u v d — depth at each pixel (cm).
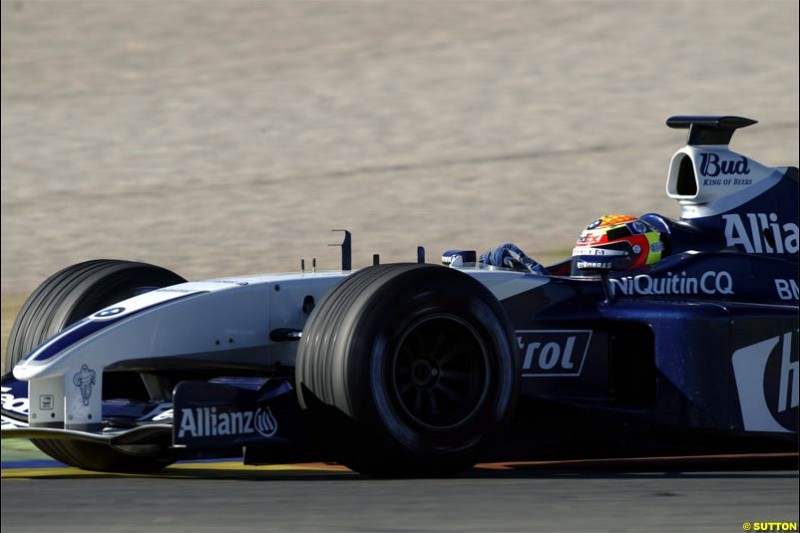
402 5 11706
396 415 1781
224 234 6262
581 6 11169
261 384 1973
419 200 6769
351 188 7112
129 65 10650
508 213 6406
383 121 8638
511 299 2080
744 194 2372
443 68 9844
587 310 2125
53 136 8706
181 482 1838
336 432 1784
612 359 2145
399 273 1814
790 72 9012
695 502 1571
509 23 10925
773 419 2133
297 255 5772
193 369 1991
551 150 7694
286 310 2008
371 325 1767
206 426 1767
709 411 2075
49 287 2192
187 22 11800
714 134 2366
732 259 2289
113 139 8612
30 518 1448
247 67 10325
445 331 1847
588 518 1436
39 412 1897
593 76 9319
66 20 12031
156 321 1920
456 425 1831
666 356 2086
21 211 6931
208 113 9131
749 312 2119
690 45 9844
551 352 2098
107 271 2183
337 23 11412
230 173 7662
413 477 1828
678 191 2373
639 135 7894
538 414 2092
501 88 9225
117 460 2083
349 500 1564
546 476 1892
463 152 7794
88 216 6762
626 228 2231
